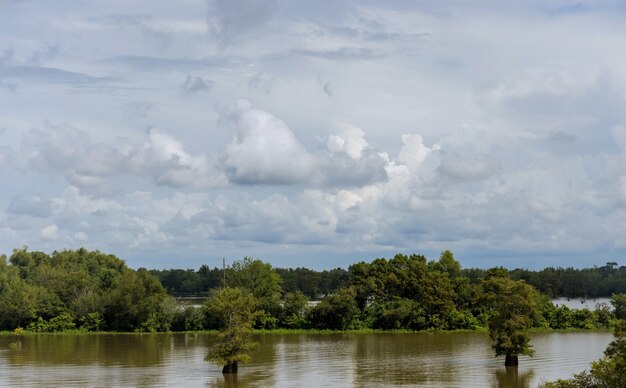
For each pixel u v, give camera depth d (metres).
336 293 172.50
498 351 95.12
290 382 82.56
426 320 162.38
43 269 191.25
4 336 155.12
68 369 95.50
